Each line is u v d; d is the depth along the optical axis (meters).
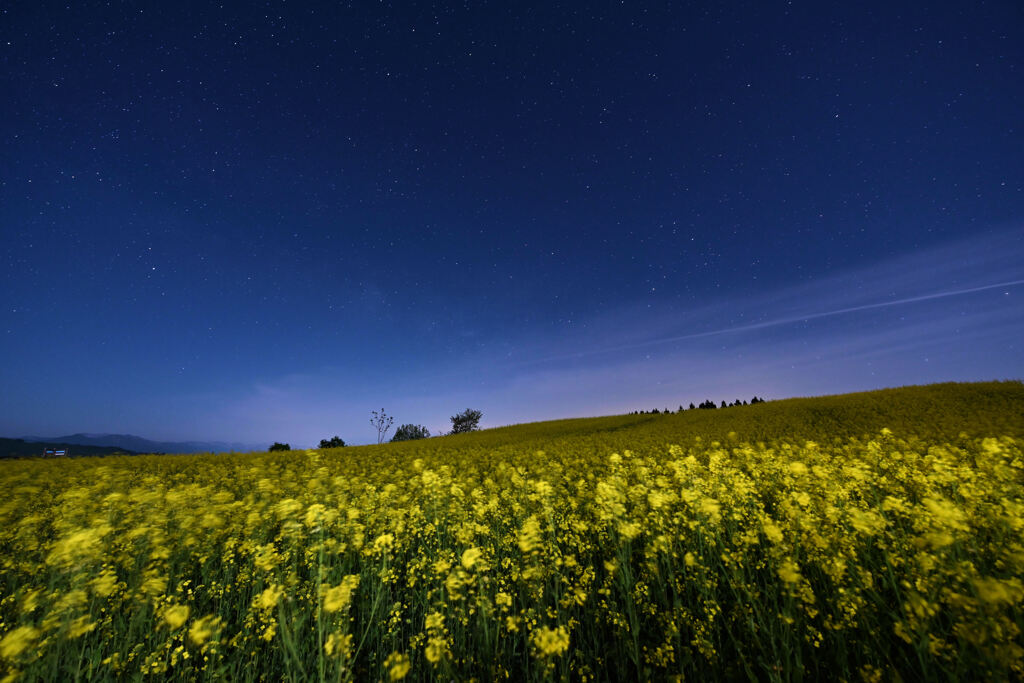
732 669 3.25
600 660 3.54
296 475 12.93
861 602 3.03
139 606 3.61
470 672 3.49
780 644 3.07
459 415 86.19
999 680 2.05
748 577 3.92
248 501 7.36
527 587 4.14
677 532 4.83
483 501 7.76
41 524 7.38
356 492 8.02
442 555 4.91
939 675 2.56
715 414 41.16
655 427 35.72
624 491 6.05
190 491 7.33
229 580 4.78
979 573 2.91
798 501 4.89
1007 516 3.47
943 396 30.23
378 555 4.82
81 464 18.88
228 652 3.86
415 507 6.63
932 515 3.31
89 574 3.65
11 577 4.73
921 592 2.83
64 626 2.87
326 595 2.70
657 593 4.02
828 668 3.17
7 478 12.67
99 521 5.30
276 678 3.47
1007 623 2.16
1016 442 12.12
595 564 5.45
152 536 4.70
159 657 3.42
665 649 3.32
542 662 3.01
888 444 14.06
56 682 3.01
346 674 3.07
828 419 27.91
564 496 8.56
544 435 38.31
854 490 6.05
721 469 7.30
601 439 27.25
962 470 5.80
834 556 3.50
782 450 12.94
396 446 34.03
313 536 4.78
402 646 3.99
